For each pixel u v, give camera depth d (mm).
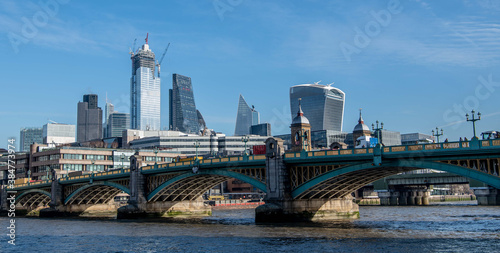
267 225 81500
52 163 199375
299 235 68062
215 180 108625
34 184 155000
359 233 69938
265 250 55844
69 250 61000
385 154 71688
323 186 86438
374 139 102938
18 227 97062
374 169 75500
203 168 97562
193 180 106688
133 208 111812
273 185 84938
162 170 107562
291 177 85438
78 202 145125
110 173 124188
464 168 64750
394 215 112000
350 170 76000
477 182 166625
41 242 69812
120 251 59031
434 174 174000
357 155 74875
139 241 67625
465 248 55000
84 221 112938
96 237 74438
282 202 83688
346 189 92438
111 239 71188
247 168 90875
